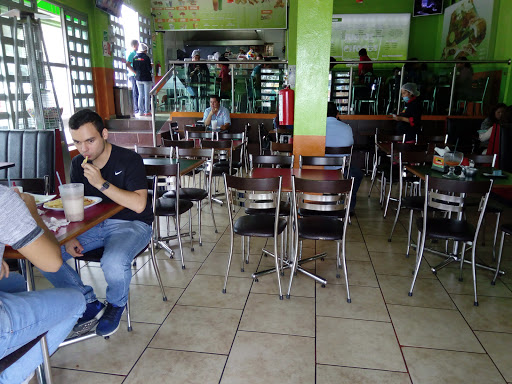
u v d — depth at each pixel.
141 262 3.04
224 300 2.48
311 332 2.14
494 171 3.08
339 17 10.30
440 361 1.92
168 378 1.79
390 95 6.84
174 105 7.43
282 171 3.17
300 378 1.79
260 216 2.81
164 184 2.90
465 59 6.76
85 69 8.14
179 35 13.80
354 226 3.95
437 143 4.78
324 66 3.30
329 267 2.99
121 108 9.02
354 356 1.95
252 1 10.41
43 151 3.42
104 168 2.03
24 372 1.35
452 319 2.29
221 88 7.38
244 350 1.99
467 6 8.52
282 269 2.88
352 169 3.90
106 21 8.70
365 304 2.45
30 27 4.66
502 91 6.69
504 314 2.35
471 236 2.46
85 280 2.72
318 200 2.48
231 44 14.13
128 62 8.88
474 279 2.43
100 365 1.87
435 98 6.85
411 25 10.43
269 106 7.41
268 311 2.36
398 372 1.84
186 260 3.09
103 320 1.85
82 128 1.81
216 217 4.22
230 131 7.39
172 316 2.29
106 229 2.09
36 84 4.78
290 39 7.45
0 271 1.22
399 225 3.99
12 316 1.18
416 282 2.74
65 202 1.58
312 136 3.44
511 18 6.73
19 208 1.16
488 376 1.82
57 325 1.43
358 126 6.78
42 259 1.22
